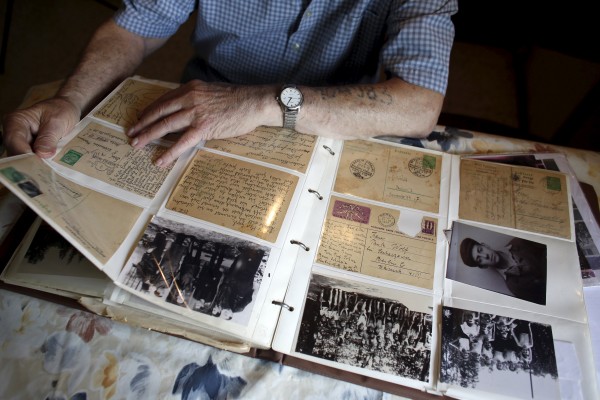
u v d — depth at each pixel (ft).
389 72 2.45
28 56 5.61
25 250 1.81
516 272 1.83
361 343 1.65
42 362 1.65
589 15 3.69
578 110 3.98
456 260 1.85
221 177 1.93
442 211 1.99
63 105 2.08
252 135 2.13
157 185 1.87
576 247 1.91
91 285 1.69
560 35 3.95
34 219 1.94
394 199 2.01
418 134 2.31
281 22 2.52
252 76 2.89
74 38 5.82
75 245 1.52
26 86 5.36
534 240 1.92
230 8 2.49
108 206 1.76
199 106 2.11
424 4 2.20
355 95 2.19
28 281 1.73
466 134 2.39
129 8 2.53
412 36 2.20
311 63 2.69
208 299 1.61
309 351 1.64
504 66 5.82
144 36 2.63
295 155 2.07
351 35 2.50
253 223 1.80
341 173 2.07
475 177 2.11
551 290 1.79
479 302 1.75
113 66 2.45
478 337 1.67
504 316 1.72
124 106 2.18
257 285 1.67
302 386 1.65
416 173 2.11
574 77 4.77
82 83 2.30
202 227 1.76
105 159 1.92
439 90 2.25
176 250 1.69
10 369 1.64
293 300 1.71
